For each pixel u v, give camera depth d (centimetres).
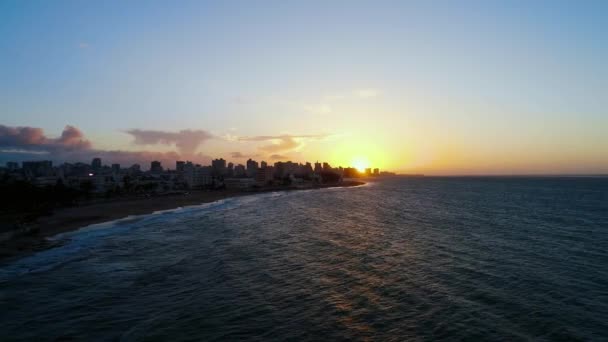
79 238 5838
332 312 2467
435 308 2502
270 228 6538
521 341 2030
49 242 5494
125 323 2358
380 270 3466
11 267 3953
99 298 2848
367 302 2638
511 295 2738
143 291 2995
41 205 11606
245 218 8319
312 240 5188
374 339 2075
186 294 2889
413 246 4588
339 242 4984
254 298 2762
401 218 7675
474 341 2036
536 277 3177
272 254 4269
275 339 2097
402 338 2080
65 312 2570
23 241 5584
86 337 2170
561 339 2047
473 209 9369
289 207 11206
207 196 18888
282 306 2592
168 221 8031
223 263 3844
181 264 3862
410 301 2642
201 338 2123
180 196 18700
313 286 3022
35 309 2639
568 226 6262
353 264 3716
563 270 3394
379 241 4991
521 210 9050
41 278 3456
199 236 5778
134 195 19088
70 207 12081
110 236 5994
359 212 9144
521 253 4119
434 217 7725
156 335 2175
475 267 3519
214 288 3017
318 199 14875
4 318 2478
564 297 2684
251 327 2258
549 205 10438
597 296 2700
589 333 2111
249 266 3709
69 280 3375
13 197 10238
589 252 4159
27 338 2172
